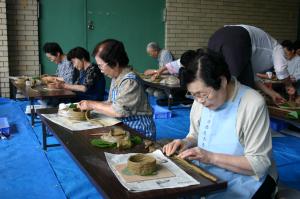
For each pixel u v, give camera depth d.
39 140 3.67
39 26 6.25
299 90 5.21
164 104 5.63
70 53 4.11
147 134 2.28
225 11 7.63
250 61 2.77
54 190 2.57
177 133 4.20
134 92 2.19
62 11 6.36
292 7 8.32
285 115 2.68
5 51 5.84
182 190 1.20
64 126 2.04
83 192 2.55
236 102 1.57
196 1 7.30
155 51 6.04
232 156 1.50
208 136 1.67
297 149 3.63
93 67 4.06
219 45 2.77
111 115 2.19
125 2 6.77
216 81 1.40
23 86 4.23
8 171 2.88
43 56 6.37
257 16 7.98
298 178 2.92
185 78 1.44
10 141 3.62
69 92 3.77
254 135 1.51
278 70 2.91
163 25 7.18
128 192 1.17
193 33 7.44
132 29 6.94
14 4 5.95
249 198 1.52
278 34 8.31
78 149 1.64
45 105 4.20
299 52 5.39
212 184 1.25
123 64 2.27
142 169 1.30
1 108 5.10
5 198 2.44
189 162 1.45
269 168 1.60
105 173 1.34
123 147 1.64
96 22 6.64
